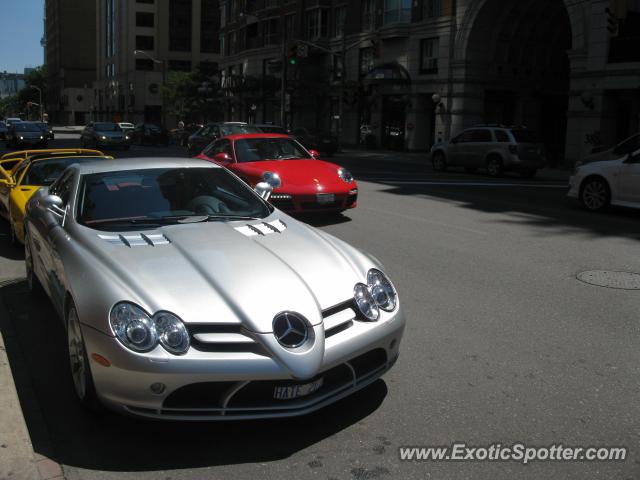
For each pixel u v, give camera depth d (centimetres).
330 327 346
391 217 1099
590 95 2700
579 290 644
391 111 4112
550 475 317
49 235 458
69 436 354
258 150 1093
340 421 370
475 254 808
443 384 420
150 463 328
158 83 9281
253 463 327
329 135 3481
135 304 329
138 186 483
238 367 318
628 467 324
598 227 1023
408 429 361
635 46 2559
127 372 317
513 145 2066
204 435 355
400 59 3953
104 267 363
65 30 13488
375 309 373
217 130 1866
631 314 567
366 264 407
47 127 3866
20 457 317
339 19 4575
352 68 4412
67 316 390
